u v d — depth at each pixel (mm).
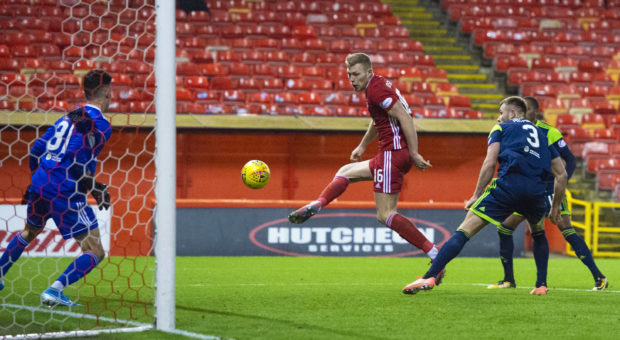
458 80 36031
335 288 13258
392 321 9242
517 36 38688
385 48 36906
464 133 26016
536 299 11500
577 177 29844
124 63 29938
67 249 19219
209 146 25203
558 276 16750
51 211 10273
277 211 21453
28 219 10570
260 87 31719
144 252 20719
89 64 29734
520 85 35375
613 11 42812
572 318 9664
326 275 16125
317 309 10273
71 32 32062
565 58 37500
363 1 41594
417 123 26781
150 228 20719
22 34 32219
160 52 8586
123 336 8078
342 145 26062
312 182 25875
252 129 24969
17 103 23406
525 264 20000
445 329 8719
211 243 21141
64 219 10289
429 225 21875
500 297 11688
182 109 28609
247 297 11695
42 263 17344
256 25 37750
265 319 9336
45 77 28016
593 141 30922
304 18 38562
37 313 9695
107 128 10477
